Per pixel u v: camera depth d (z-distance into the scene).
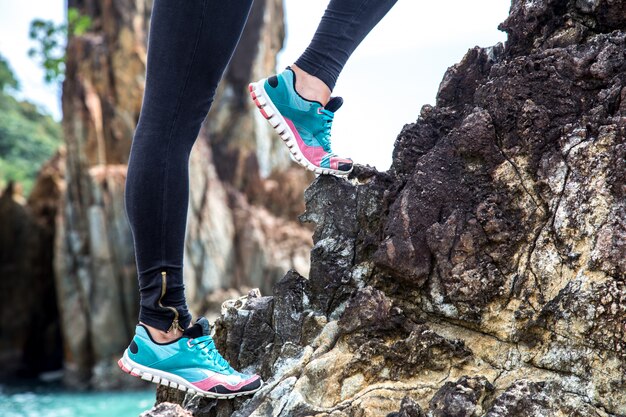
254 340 2.60
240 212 15.61
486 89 2.56
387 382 2.26
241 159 16.61
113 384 13.54
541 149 2.38
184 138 2.20
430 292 2.40
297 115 2.52
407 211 2.46
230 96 17.00
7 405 11.53
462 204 2.43
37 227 16.75
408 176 2.64
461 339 2.31
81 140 14.62
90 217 14.20
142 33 15.59
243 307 2.68
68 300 14.20
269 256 15.08
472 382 2.12
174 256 2.23
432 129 2.71
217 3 2.10
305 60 2.50
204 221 14.81
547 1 2.61
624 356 2.03
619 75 2.35
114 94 15.13
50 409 11.10
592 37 2.52
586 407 2.04
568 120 2.39
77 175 14.59
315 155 2.56
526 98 2.45
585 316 2.09
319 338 2.45
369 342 2.32
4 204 16.62
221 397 2.32
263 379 2.48
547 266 2.22
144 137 2.17
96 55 15.06
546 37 2.62
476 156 2.47
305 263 15.09
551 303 2.16
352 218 2.65
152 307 2.24
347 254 2.61
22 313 16.48
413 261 2.40
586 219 2.19
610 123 2.27
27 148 32.06
